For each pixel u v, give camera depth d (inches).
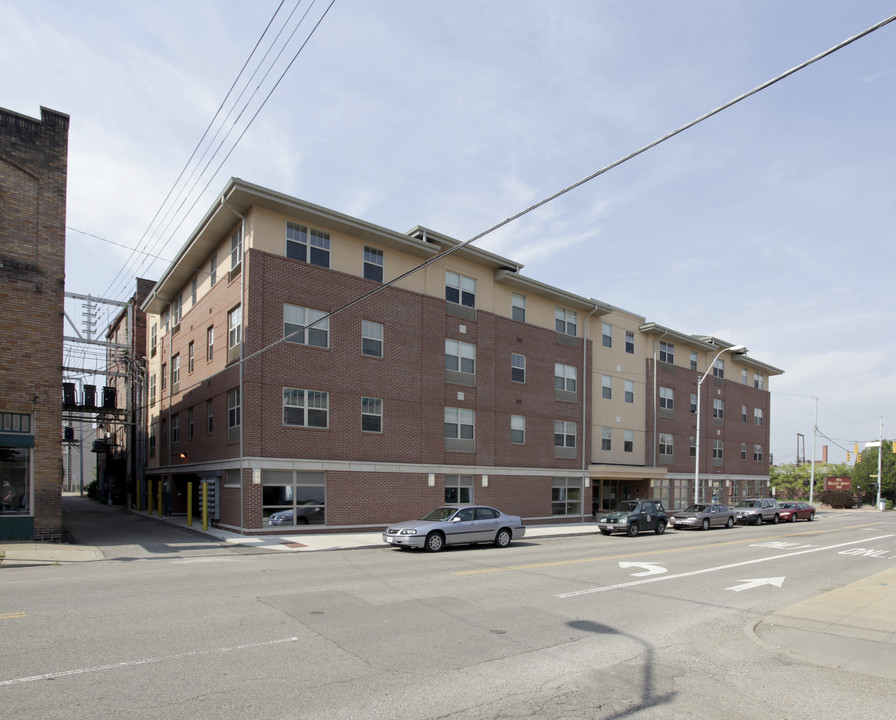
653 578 539.8
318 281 917.8
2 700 220.4
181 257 1059.3
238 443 857.5
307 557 653.3
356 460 933.8
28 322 697.0
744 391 2005.4
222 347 949.8
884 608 411.8
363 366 957.8
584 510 1312.7
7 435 676.1
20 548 642.2
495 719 215.5
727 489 1849.2
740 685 259.0
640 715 223.0
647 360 1576.0
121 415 1515.7
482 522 777.6
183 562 599.2
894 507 2839.6
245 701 224.5
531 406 1228.5
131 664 263.0
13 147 703.1
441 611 382.0
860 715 226.2
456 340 1100.5
